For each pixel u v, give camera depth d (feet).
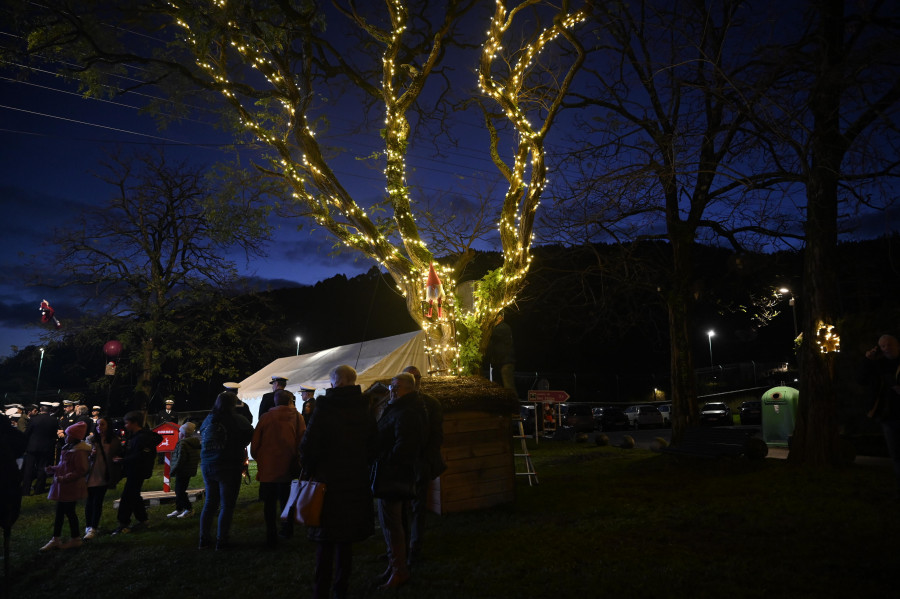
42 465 41.78
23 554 23.39
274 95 38.78
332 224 40.55
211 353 84.33
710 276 49.24
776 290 48.37
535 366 146.30
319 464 14.19
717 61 26.61
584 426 98.37
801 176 29.27
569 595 14.98
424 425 16.85
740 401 122.01
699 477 32.45
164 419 46.06
